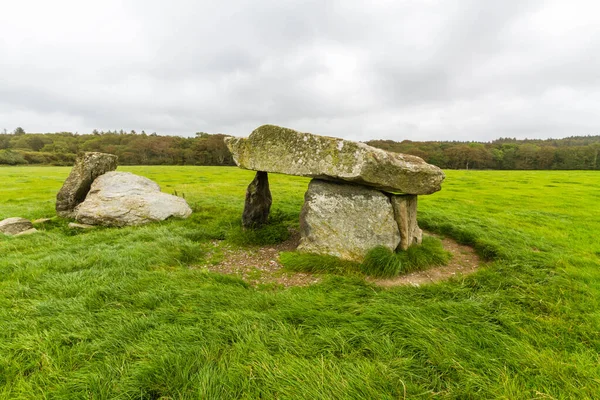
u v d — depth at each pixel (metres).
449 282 5.84
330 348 3.58
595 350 3.72
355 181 6.80
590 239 9.21
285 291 5.24
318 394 2.87
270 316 4.19
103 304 4.54
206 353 3.42
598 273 6.11
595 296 5.05
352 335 3.85
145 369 3.17
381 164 6.46
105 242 7.81
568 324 4.23
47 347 3.52
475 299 4.97
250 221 9.10
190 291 4.90
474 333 3.91
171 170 44.25
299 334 3.86
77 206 10.58
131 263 6.11
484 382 3.07
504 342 3.76
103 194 10.52
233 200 15.60
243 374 3.14
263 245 8.09
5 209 12.43
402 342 3.67
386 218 6.89
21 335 3.66
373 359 3.43
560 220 12.12
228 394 2.91
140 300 4.65
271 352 3.54
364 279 6.06
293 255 6.96
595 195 20.45
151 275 5.57
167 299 4.73
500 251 7.23
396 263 6.33
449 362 3.33
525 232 9.79
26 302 4.51
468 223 10.41
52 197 16.64
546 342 3.85
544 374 3.22
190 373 3.18
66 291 4.89
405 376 3.18
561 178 35.34
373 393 2.90
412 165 6.75
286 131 7.20
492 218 12.16
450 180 33.09
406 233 7.11
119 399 2.87
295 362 3.32
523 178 35.62
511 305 4.75
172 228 9.29
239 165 7.85
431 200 18.16
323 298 4.89
